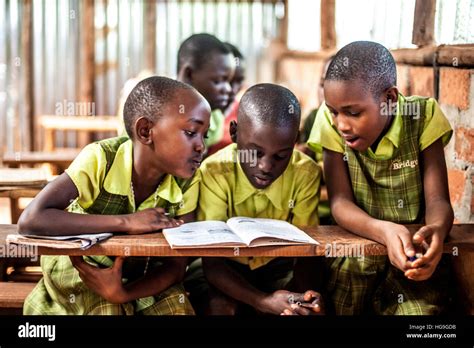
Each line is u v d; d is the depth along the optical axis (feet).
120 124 10.34
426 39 8.55
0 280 7.65
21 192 7.98
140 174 6.05
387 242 5.55
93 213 6.12
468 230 6.15
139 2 17.80
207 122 5.91
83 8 17.31
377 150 6.21
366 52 5.87
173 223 5.84
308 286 6.57
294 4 18.33
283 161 6.16
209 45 9.57
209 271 6.48
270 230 5.77
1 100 16.96
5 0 16.69
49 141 13.17
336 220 6.28
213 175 6.53
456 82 7.45
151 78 6.01
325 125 6.55
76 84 17.57
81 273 5.63
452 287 6.57
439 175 6.34
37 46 17.22
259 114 5.99
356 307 6.63
